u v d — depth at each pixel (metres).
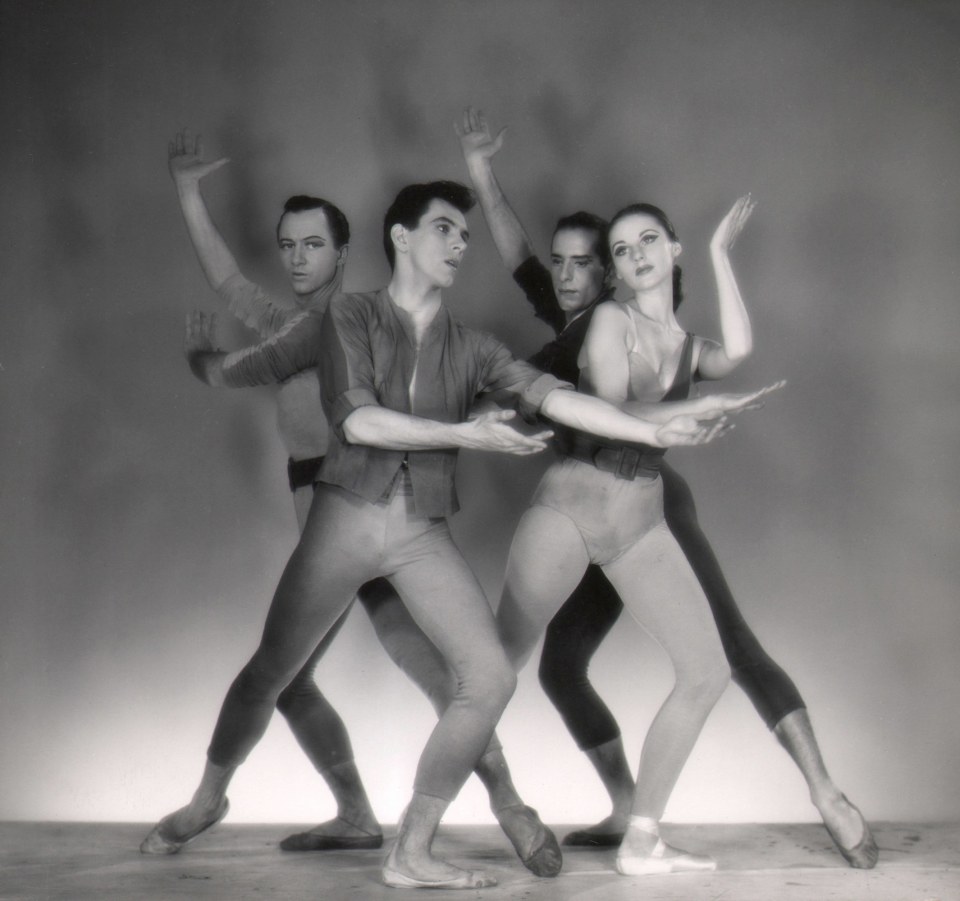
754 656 4.14
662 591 3.87
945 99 4.94
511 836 3.79
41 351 4.89
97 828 4.52
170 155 4.83
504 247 4.73
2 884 3.67
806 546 4.84
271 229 4.93
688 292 4.93
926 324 4.88
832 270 4.91
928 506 4.83
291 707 4.25
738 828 4.56
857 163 4.94
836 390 4.88
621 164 4.96
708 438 3.45
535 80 4.98
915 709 4.78
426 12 5.00
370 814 4.25
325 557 3.63
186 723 4.75
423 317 3.82
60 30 5.01
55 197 4.95
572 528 3.88
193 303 4.89
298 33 5.00
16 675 4.77
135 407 4.86
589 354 3.99
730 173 4.95
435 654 4.10
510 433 3.36
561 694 4.34
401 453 3.65
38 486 4.84
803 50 4.98
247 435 4.84
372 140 4.96
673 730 3.84
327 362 3.70
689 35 4.99
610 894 3.54
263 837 4.41
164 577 4.80
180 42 5.00
